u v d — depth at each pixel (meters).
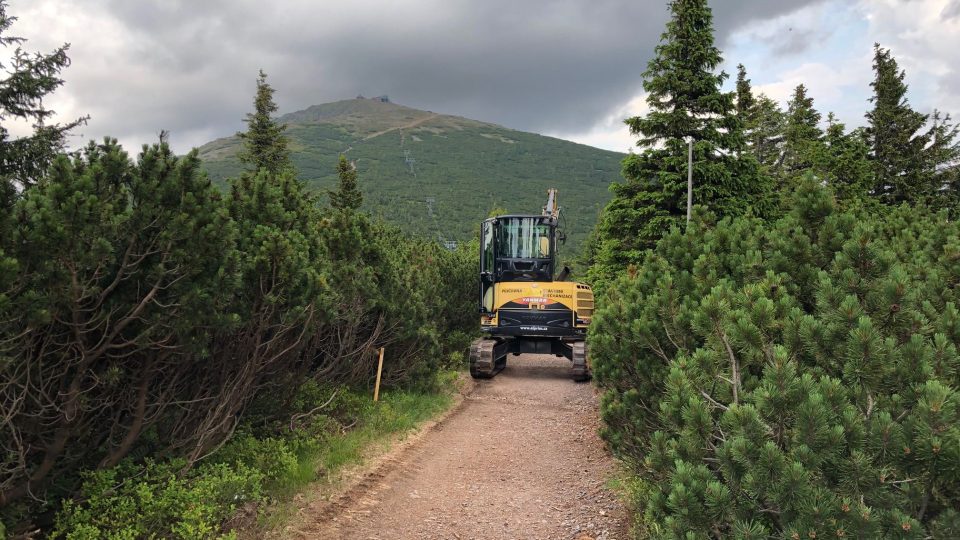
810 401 3.52
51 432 5.23
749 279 6.85
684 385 4.79
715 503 3.74
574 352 16.88
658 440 4.96
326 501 7.02
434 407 12.60
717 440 4.55
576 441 10.57
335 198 32.31
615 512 7.00
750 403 4.29
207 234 5.25
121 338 5.30
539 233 18.22
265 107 31.98
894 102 39.22
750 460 3.62
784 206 30.12
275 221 8.05
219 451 7.29
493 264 18.11
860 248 5.36
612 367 7.91
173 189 5.31
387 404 11.62
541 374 19.09
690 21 26.77
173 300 5.31
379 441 9.73
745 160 27.23
